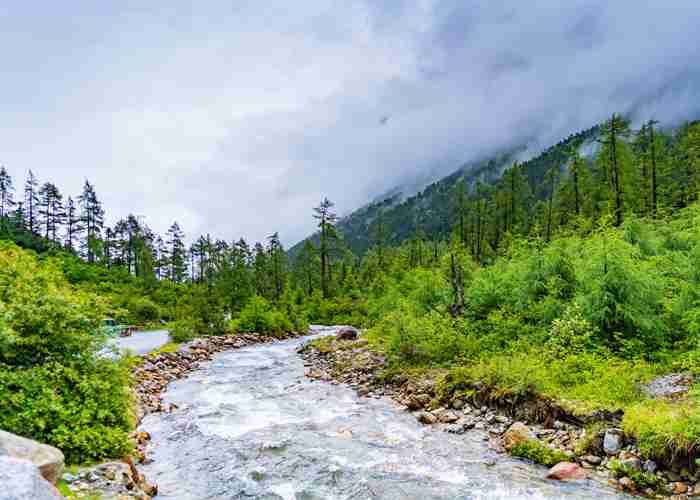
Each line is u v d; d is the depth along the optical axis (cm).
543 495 739
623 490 735
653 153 4153
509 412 1089
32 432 709
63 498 489
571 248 1864
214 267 7419
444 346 1631
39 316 816
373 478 831
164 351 2291
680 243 1931
